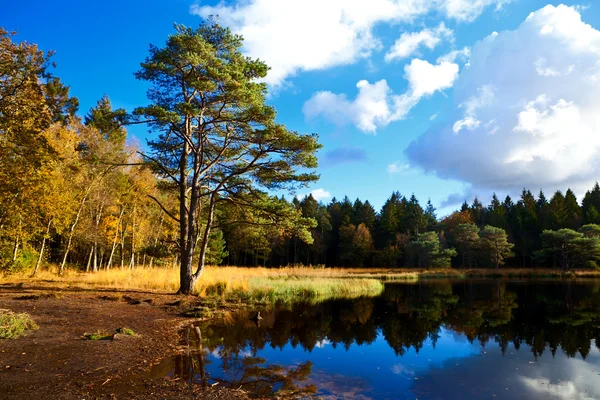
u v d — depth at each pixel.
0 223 19.33
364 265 68.00
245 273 29.88
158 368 6.52
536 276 48.19
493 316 15.36
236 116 15.20
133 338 8.39
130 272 21.97
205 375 6.32
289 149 14.80
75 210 24.97
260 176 16.16
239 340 9.39
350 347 9.55
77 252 33.09
